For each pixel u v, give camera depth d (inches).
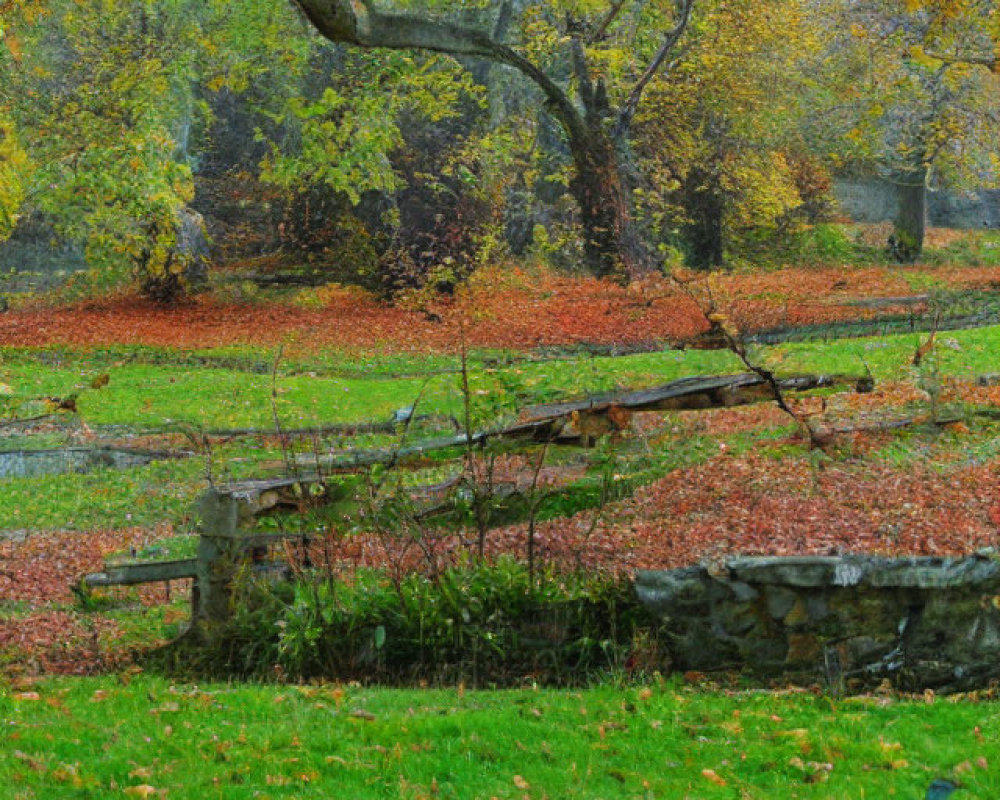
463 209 1651.1
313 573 428.8
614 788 277.7
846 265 1744.6
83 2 1539.1
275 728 327.9
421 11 1558.8
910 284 1568.7
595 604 395.5
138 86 1496.1
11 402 1006.4
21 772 288.0
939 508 581.0
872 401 825.5
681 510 581.9
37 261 1763.0
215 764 297.0
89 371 1213.7
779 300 1443.2
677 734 316.8
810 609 361.7
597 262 1546.5
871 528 557.9
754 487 615.8
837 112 1766.7
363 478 446.0
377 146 1518.2
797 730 310.0
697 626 377.1
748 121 1712.6
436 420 891.4
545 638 396.2
